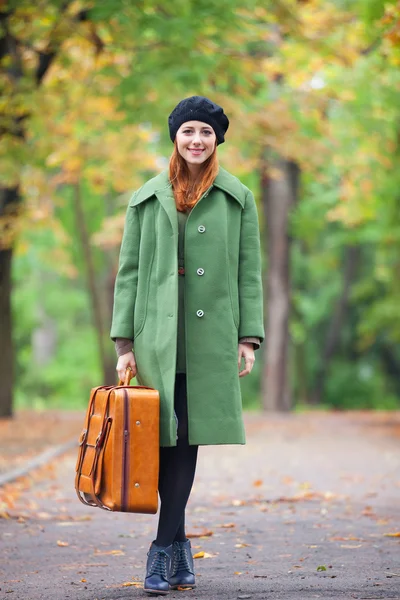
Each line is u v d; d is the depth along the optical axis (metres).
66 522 8.62
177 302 5.49
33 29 17.77
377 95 22.27
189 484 5.56
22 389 45.97
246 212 5.73
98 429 5.36
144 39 16.59
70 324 50.25
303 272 45.78
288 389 31.69
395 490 10.84
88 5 16.28
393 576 5.99
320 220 33.38
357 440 19.31
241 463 14.30
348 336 49.56
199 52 16.78
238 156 22.09
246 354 5.64
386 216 26.83
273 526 8.30
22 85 17.97
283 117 20.81
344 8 21.39
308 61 21.89
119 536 7.85
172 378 5.41
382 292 45.06
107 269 36.09
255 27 16.84
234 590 5.56
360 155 25.27
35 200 23.27
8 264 23.31
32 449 15.82
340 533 7.86
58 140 19.31
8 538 7.73
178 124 5.61
